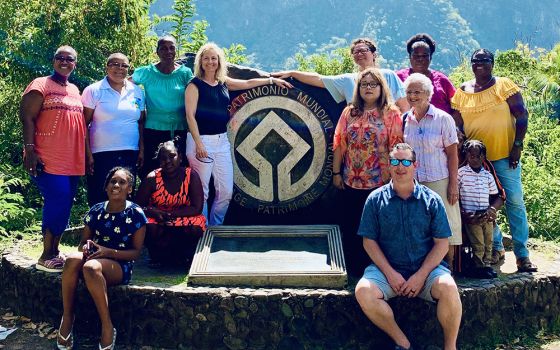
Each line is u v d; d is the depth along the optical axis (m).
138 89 5.42
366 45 5.59
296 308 4.40
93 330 4.64
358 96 4.98
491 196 5.12
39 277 4.87
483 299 4.64
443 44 87.12
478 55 5.17
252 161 5.90
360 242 5.04
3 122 8.95
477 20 103.19
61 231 5.04
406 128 4.90
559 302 5.00
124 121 5.26
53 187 4.93
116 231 4.48
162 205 5.02
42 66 8.84
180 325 4.45
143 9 10.05
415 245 4.32
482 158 5.00
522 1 104.62
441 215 4.30
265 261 4.84
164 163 4.92
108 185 4.47
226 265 4.79
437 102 5.46
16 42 8.80
